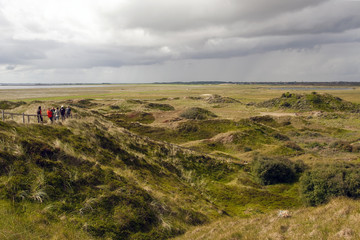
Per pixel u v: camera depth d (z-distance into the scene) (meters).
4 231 8.16
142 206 12.81
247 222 12.38
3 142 11.77
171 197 16.14
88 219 10.66
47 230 9.06
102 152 17.56
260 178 25.09
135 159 20.05
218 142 37.75
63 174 12.01
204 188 22.98
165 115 58.75
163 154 26.84
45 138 15.05
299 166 26.19
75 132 18.38
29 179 10.80
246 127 44.34
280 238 9.09
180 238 11.90
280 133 44.72
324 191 18.91
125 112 64.88
